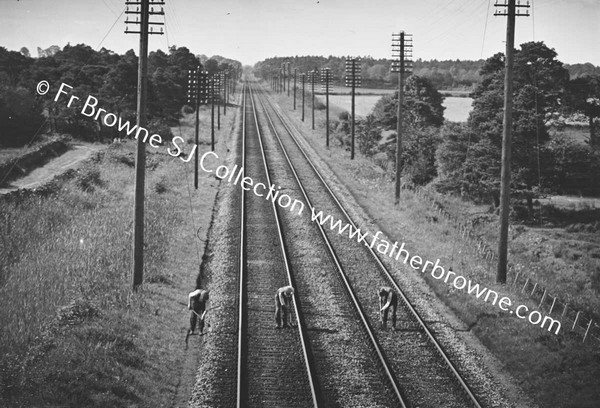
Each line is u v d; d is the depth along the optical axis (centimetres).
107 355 1555
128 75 6166
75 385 1381
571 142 5034
